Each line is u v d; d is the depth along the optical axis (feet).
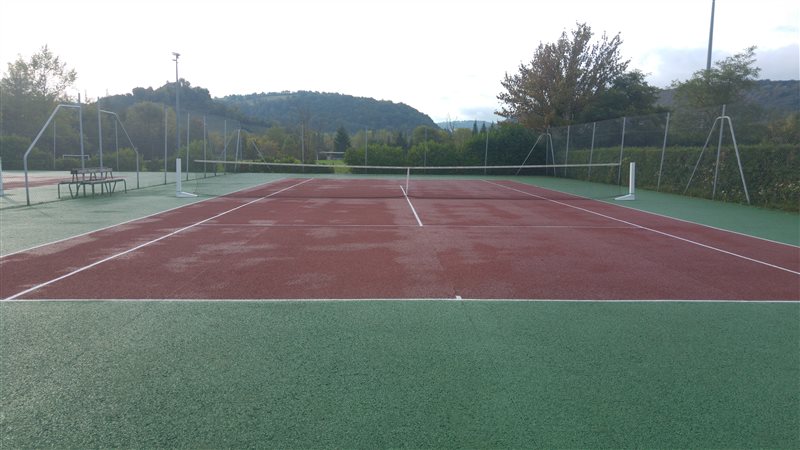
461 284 21.90
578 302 19.38
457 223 40.57
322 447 9.77
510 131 120.88
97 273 23.32
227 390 12.03
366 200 58.70
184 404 11.37
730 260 27.37
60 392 11.90
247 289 20.83
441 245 31.09
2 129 145.69
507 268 25.08
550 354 14.34
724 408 11.43
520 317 17.54
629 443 10.04
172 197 58.85
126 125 146.82
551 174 114.83
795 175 49.32
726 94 106.52
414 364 13.56
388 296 19.95
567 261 26.84
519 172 120.98
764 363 13.87
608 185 86.53
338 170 124.88
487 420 10.82
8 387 12.13
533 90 124.77
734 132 57.72
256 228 37.06
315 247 30.14
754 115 57.52
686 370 13.37
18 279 22.12
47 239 31.76
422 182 94.17
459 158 123.13
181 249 29.09
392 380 12.61
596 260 27.14
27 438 10.03
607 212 48.47
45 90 168.14
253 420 10.72
